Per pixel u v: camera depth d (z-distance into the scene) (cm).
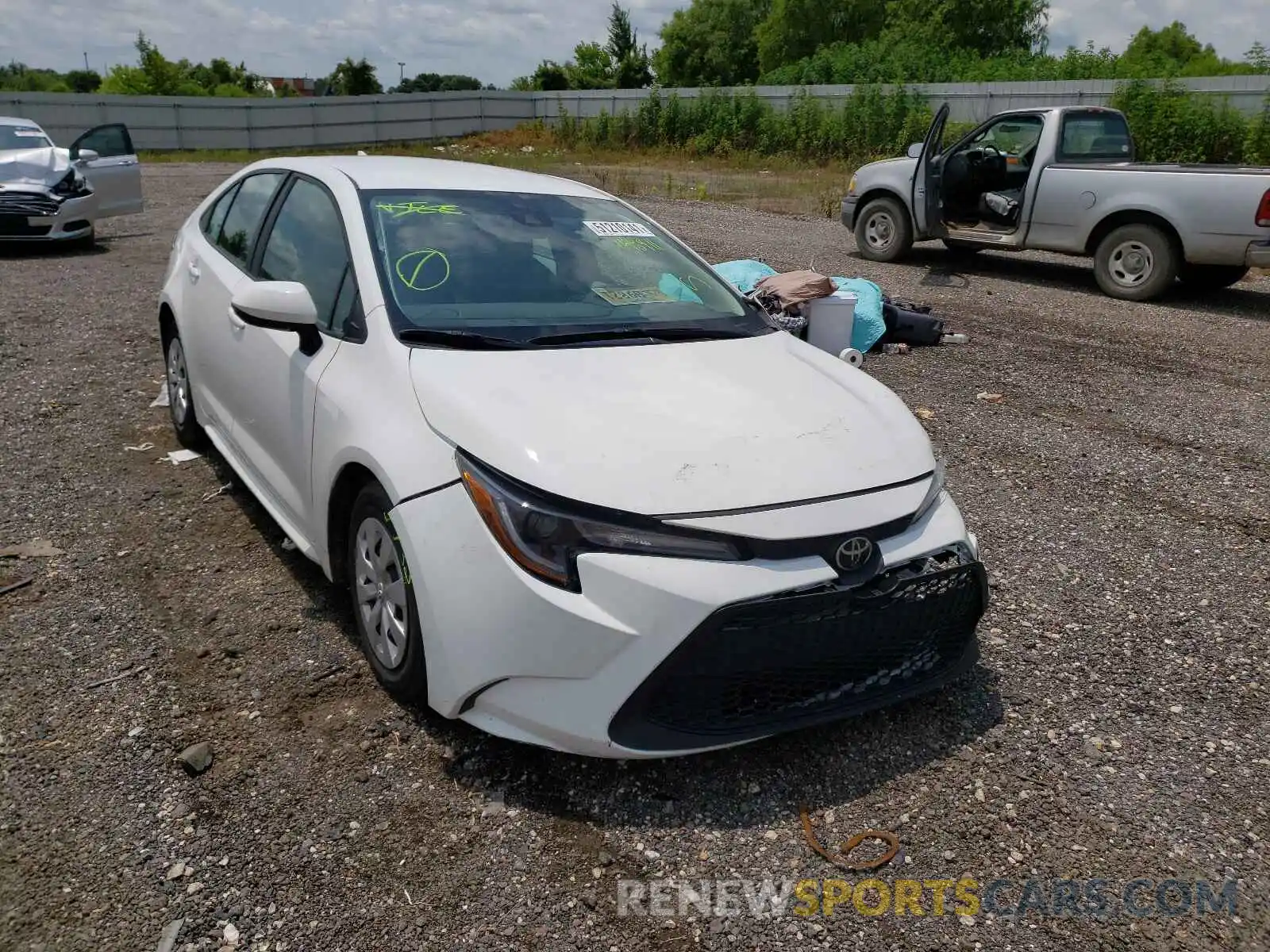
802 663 276
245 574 402
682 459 280
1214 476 547
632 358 338
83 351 736
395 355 319
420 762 292
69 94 3158
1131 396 690
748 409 313
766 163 2600
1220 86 2186
